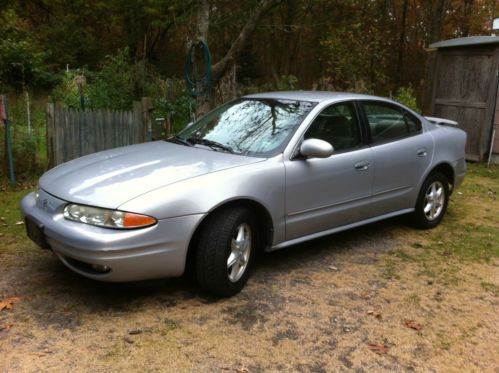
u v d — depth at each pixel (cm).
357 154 459
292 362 304
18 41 1934
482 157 931
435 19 1920
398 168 500
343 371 298
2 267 423
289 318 354
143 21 2795
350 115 470
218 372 291
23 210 387
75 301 367
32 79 1756
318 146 402
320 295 391
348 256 475
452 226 577
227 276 369
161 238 337
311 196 423
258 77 2609
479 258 480
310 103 455
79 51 2798
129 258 329
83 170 390
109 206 330
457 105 952
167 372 289
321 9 2388
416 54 2773
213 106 992
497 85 900
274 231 402
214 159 398
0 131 713
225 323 344
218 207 363
